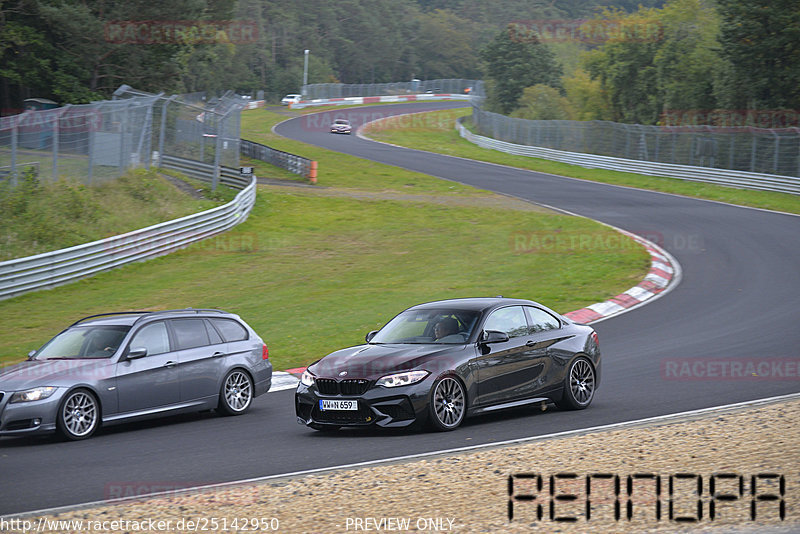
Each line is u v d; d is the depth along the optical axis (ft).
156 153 185.57
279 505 34.30
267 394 70.54
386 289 117.91
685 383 62.28
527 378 54.75
